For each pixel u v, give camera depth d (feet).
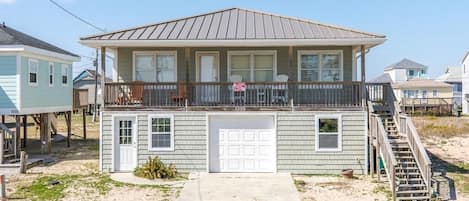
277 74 53.57
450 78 198.08
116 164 50.52
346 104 50.16
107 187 42.57
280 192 40.93
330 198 38.78
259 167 50.52
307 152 49.55
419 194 38.42
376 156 47.60
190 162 50.16
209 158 50.37
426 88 164.14
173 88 52.34
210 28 53.36
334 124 49.60
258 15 60.29
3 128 55.77
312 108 49.47
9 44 56.65
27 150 69.15
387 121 49.29
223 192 40.86
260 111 49.88
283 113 49.75
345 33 49.88
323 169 49.47
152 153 50.08
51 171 51.11
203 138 50.06
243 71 54.08
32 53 60.59
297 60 53.42
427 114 142.82
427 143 79.77
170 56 53.98
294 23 55.93
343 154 49.32
